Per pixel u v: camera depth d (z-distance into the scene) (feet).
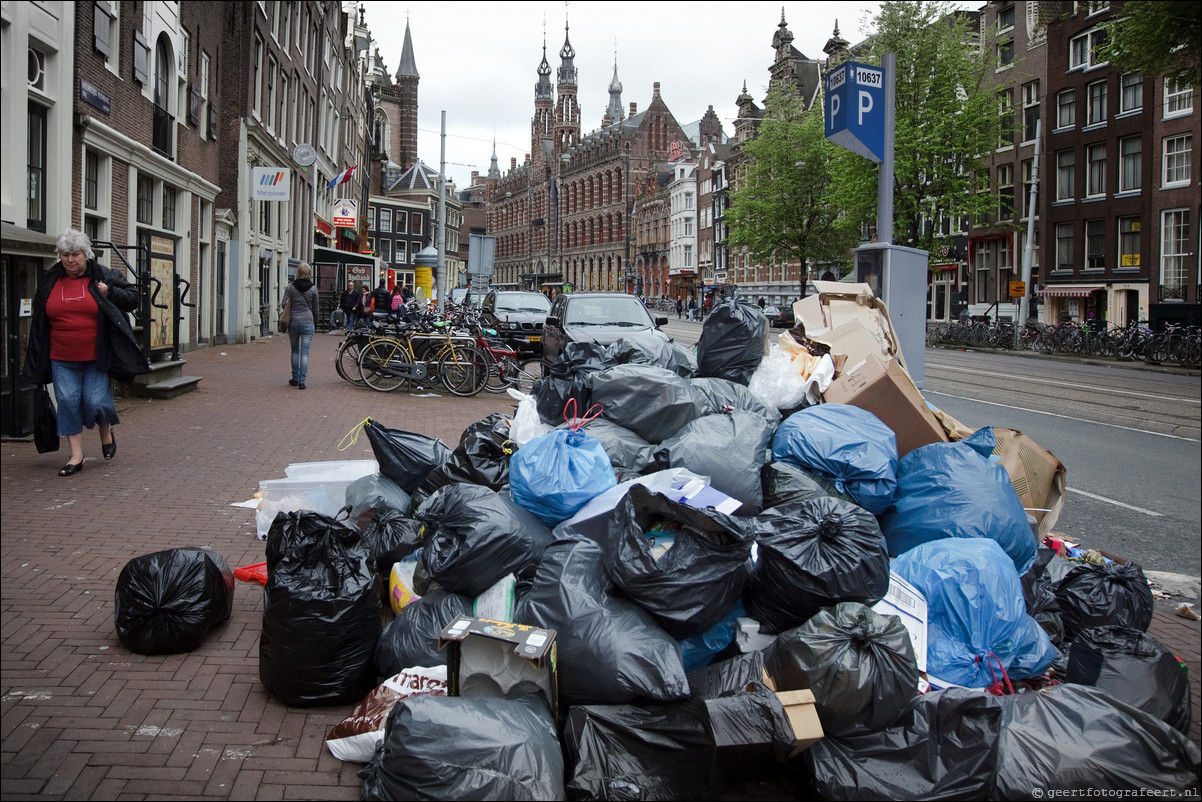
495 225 480.23
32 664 12.20
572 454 13.43
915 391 16.99
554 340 42.91
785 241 155.33
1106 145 110.22
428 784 8.67
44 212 35.09
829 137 30.60
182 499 20.94
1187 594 17.25
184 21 55.83
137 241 48.06
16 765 9.69
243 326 72.64
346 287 104.83
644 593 10.66
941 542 12.71
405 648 11.81
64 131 35.65
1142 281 104.68
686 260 264.93
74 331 22.59
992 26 123.44
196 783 9.61
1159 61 65.16
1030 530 14.08
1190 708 11.85
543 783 8.66
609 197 342.03
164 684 11.88
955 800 9.32
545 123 425.28
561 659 10.40
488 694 10.19
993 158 132.26
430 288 133.69
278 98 89.51
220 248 69.36
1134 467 29.99
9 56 30.71
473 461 16.08
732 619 11.69
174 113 54.03
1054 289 116.78
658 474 13.14
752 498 13.79
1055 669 12.25
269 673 11.53
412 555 14.51
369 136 220.43
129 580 12.89
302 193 108.17
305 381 45.01
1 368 26.43
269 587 11.59
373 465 19.40
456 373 44.70
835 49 174.19
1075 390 55.06
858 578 11.05
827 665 9.81
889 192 30.35
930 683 11.10
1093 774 9.45
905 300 28.25
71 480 22.21
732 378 18.85
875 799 9.28
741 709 9.48
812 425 14.85
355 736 10.16
